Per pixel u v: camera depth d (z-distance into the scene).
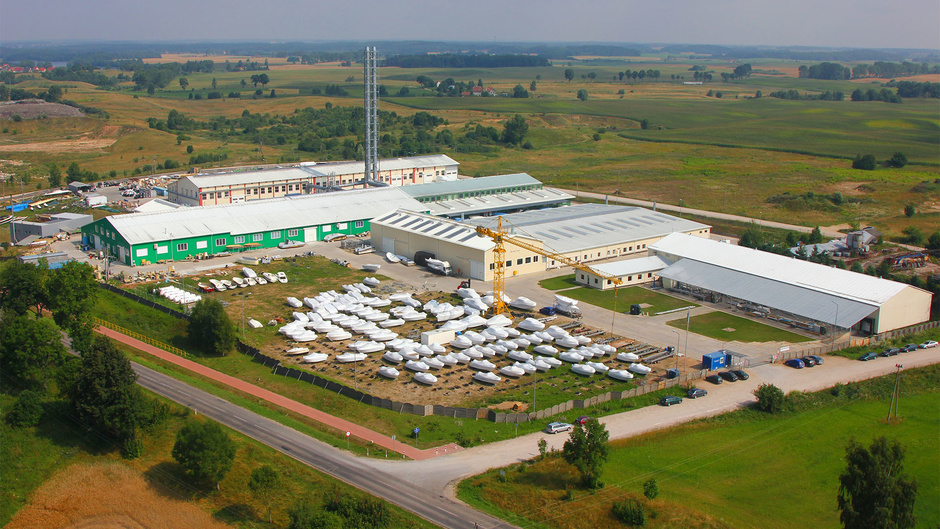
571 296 115.56
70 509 59.97
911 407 81.00
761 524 59.91
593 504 60.84
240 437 69.44
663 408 78.19
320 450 68.38
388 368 85.94
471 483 63.25
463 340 94.06
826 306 101.25
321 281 121.88
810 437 73.94
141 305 105.56
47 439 67.12
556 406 77.12
